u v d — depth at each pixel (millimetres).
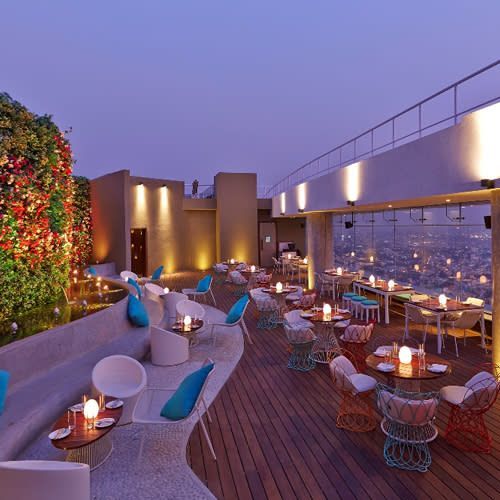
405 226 11664
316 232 14523
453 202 9422
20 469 2979
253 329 9758
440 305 8148
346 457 4387
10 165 6664
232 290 15516
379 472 4121
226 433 4922
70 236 9172
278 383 6453
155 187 19391
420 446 4383
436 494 3779
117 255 17750
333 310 7688
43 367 5836
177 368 7207
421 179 7617
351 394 5016
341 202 11219
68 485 3012
